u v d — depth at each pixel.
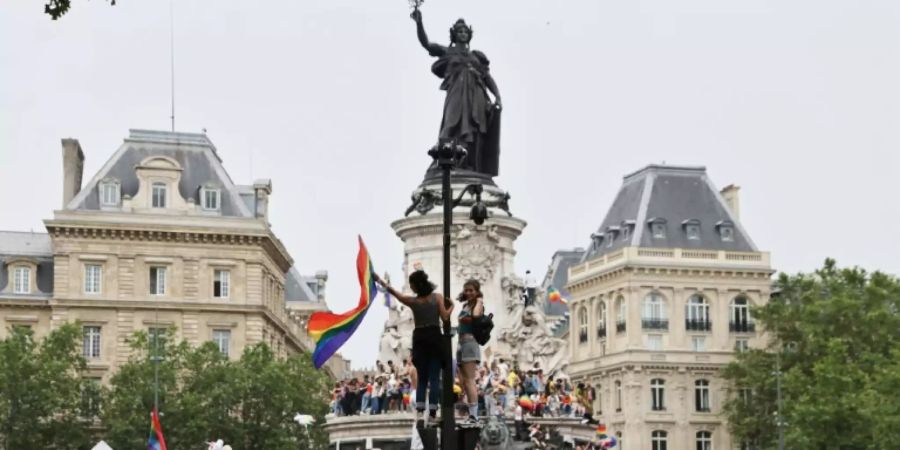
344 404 65.88
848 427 109.06
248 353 112.25
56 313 120.50
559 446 58.19
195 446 106.12
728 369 139.75
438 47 68.19
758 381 134.25
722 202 154.75
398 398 62.75
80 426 106.75
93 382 109.06
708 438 147.12
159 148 125.94
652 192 154.00
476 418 31.81
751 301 150.50
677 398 147.12
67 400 106.19
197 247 123.69
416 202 66.31
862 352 125.25
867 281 135.88
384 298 65.50
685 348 148.38
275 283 134.75
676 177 155.38
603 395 151.88
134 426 104.62
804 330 131.12
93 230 121.19
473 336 32.12
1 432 104.31
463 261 65.00
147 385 106.38
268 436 108.88
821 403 109.50
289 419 110.31
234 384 108.44
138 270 122.31
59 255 121.00
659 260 148.88
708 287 149.62
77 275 121.12
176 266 123.19
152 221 122.38
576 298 160.12
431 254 65.38
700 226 152.38
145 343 109.56
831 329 130.00
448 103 67.31
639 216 152.50
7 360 104.88
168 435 105.31
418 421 30.22
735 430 137.12
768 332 144.75
